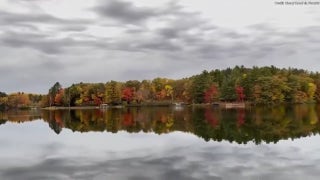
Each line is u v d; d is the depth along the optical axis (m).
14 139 35.56
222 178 17.81
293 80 131.38
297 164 20.50
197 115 68.00
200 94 142.12
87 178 18.61
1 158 24.86
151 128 43.25
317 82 141.00
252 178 17.77
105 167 20.97
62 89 182.62
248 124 44.75
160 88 176.12
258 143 28.22
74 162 22.80
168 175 18.66
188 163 21.33
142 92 170.00
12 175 19.77
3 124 57.19
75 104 174.75
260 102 123.75
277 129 37.84
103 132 40.19
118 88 164.12
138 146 28.50
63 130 44.19
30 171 20.62
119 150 26.86
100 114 86.88
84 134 38.69
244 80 129.75
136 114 79.69
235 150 25.36
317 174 18.30
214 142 29.36
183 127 43.28
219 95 136.75
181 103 150.00
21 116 88.62
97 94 169.50
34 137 37.00
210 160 22.05
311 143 27.67
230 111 81.06
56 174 19.72
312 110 78.44
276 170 19.23
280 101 124.62
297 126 40.50
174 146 27.86
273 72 145.88
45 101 188.12
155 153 25.02
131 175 18.89
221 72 166.12
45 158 24.59
